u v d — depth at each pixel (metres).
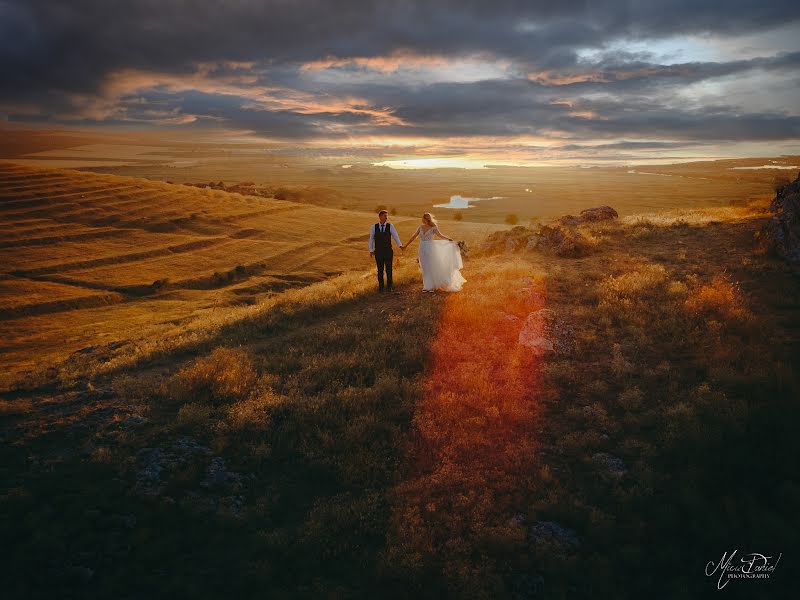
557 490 5.32
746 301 9.02
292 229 89.69
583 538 4.80
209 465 6.13
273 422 7.02
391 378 7.85
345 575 4.63
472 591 4.29
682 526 4.70
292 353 9.73
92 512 5.21
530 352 8.34
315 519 5.22
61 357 14.04
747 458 5.12
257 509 5.40
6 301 47.16
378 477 5.91
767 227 12.88
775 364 6.58
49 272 58.06
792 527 4.35
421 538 4.85
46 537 4.83
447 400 7.14
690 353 7.69
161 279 57.72
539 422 6.60
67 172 107.38
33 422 7.20
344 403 7.23
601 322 9.24
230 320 14.41
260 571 4.60
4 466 6.03
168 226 83.31
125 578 4.54
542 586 4.36
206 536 5.08
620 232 17.91
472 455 6.10
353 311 12.49
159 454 6.28
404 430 6.76
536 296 10.89
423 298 12.16
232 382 8.19
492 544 4.74
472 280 13.55
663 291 10.34
